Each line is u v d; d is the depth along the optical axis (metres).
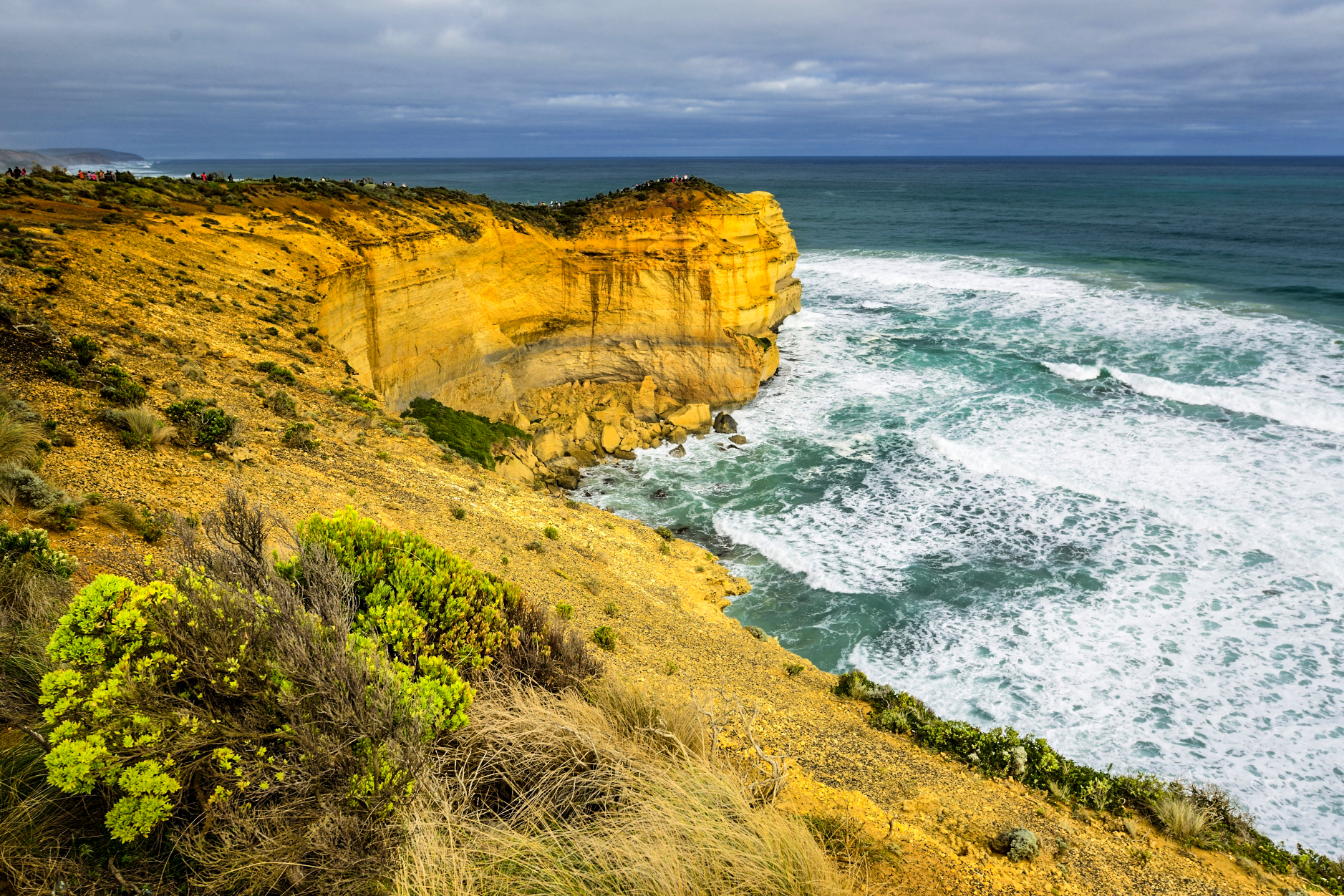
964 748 10.33
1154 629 18.56
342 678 5.21
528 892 4.80
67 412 12.33
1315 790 14.01
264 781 4.71
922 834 7.26
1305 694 16.28
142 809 4.25
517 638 7.28
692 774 6.05
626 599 15.45
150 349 17.23
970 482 27.14
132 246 22.42
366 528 8.13
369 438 19.33
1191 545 21.89
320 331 24.03
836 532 24.44
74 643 4.67
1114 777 10.17
